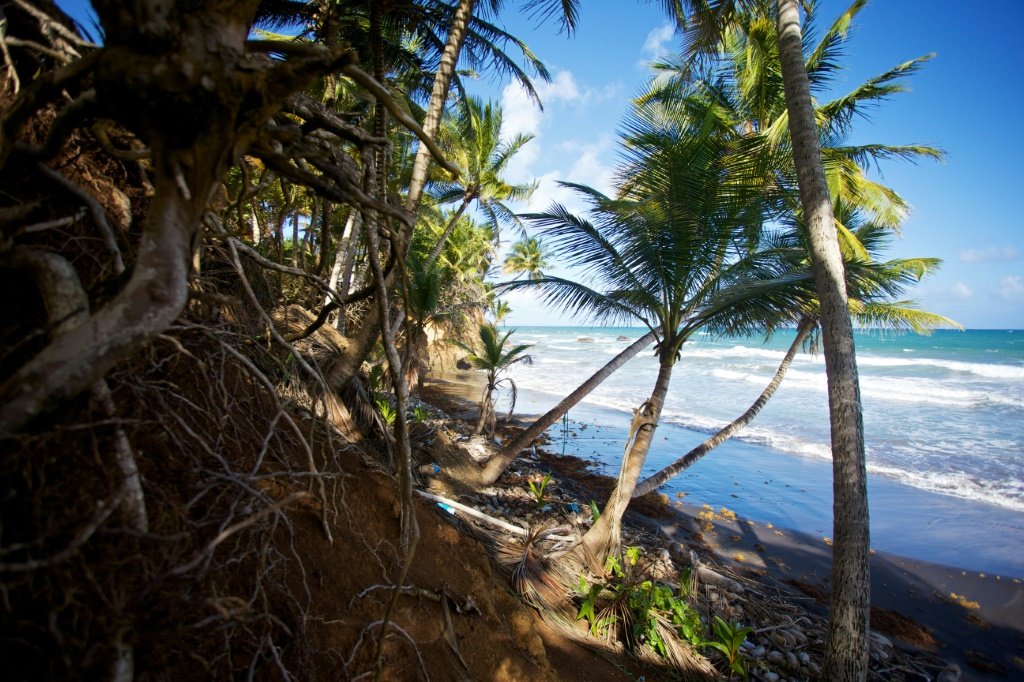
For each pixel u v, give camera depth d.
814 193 4.57
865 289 8.19
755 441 13.93
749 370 28.72
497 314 40.91
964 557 7.68
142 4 0.96
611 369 7.79
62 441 1.14
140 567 1.16
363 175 1.85
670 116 5.45
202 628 1.33
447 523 3.82
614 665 3.77
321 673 1.69
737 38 8.91
